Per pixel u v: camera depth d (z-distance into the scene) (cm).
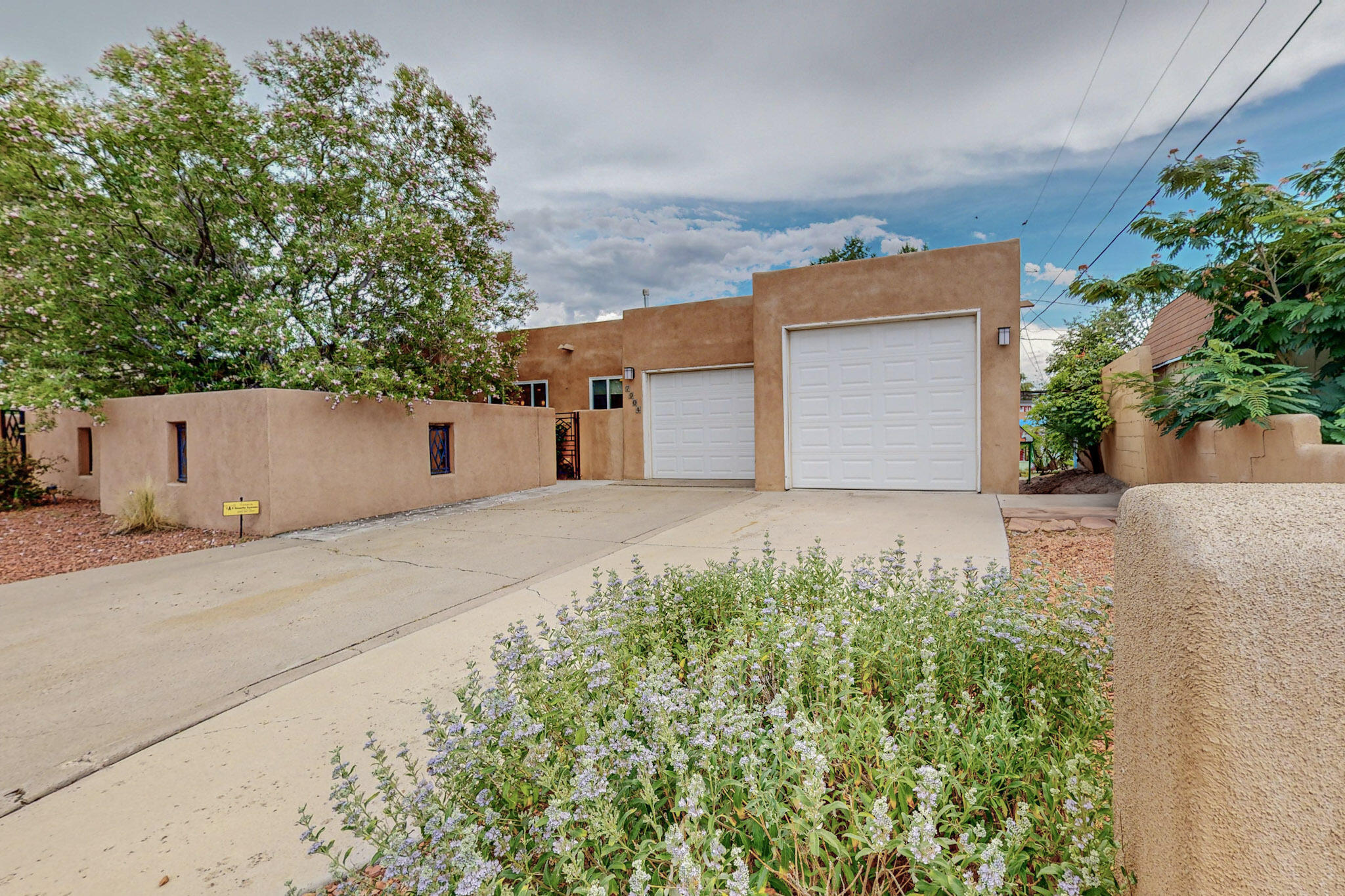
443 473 888
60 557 592
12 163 758
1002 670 180
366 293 898
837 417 877
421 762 216
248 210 841
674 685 170
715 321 1109
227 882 164
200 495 707
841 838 140
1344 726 75
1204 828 82
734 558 326
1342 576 77
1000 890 113
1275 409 457
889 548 483
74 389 773
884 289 830
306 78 978
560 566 494
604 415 1234
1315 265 459
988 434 789
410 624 371
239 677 301
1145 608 101
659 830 125
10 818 195
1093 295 630
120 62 798
